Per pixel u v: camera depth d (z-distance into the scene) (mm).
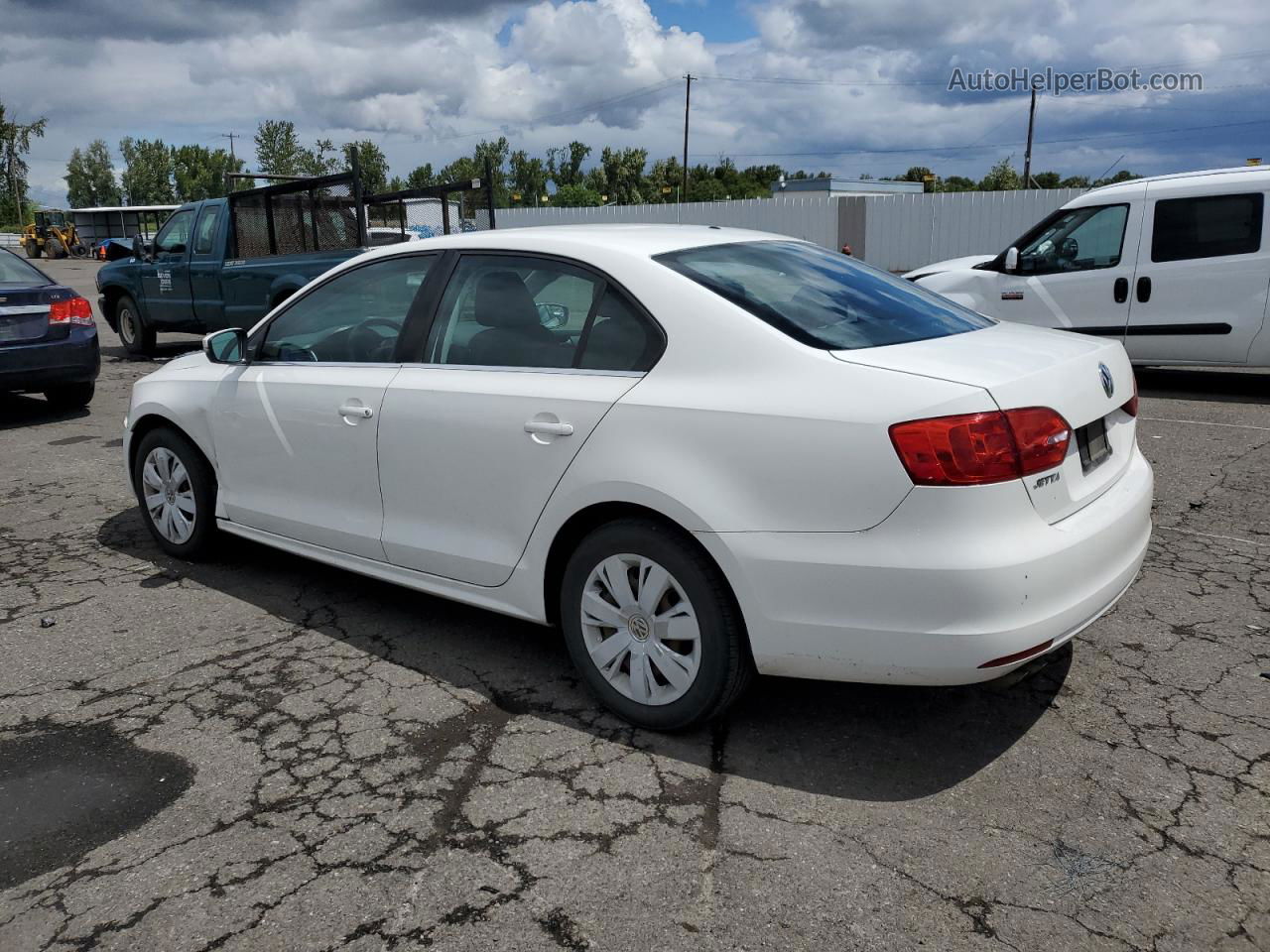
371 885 2553
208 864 2652
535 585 3432
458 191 13672
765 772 3031
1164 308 8820
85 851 2721
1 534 5625
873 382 2770
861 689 3547
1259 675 3555
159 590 4684
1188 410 8258
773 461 2834
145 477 5070
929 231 26453
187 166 103750
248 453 4445
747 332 3006
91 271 36156
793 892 2484
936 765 3047
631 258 3305
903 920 2379
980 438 2643
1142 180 8945
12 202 86750
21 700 3600
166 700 3578
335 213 12453
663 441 3025
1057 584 2768
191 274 11977
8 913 2480
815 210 27766
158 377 4980
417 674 3738
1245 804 2799
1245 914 2373
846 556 2746
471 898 2492
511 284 3576
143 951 2342
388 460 3811
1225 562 4684
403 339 3855
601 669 3322
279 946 2346
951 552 2650
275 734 3322
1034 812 2791
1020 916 2383
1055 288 9320
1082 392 3008
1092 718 3295
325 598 4539
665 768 3061
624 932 2361
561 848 2680
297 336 4324
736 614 3004
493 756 3150
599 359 3273
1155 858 2584
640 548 3113
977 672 2709
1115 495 3156
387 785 2998
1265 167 8531
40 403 10023
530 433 3330
